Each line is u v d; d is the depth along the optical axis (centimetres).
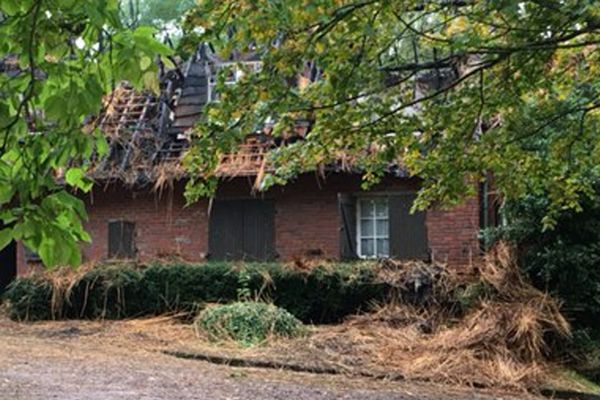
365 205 1434
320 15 573
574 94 863
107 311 1338
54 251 284
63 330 1211
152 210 1505
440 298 1191
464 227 1335
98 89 271
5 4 265
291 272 1283
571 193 928
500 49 629
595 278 1148
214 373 904
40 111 288
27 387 746
